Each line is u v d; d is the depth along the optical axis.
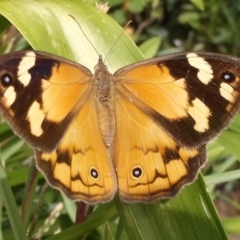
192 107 0.33
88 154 0.33
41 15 0.34
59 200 0.41
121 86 0.34
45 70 0.33
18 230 0.33
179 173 0.33
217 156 0.42
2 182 0.34
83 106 0.34
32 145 0.33
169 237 0.33
